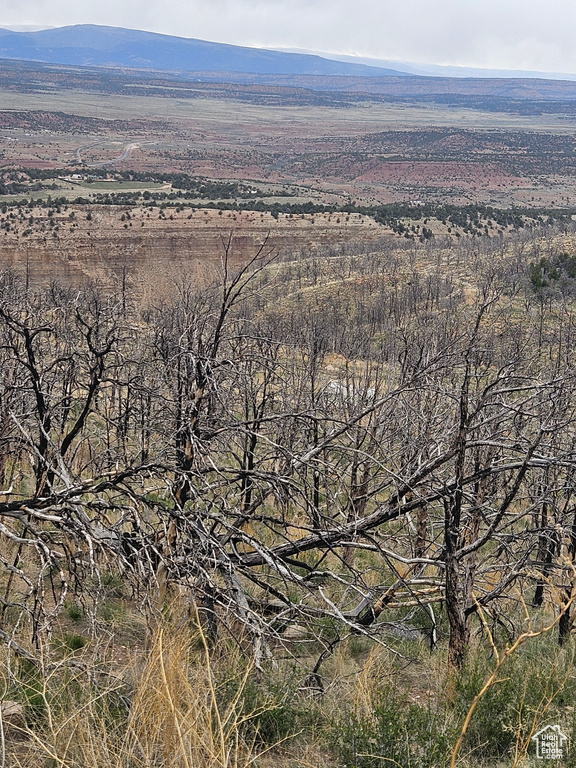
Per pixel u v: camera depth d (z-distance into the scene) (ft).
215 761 15.20
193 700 17.10
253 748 18.52
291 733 20.03
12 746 17.47
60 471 22.30
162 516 24.14
